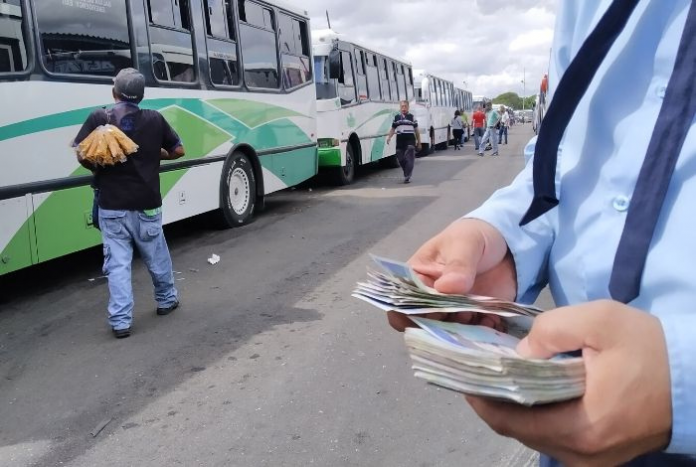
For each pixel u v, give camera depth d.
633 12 0.82
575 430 0.58
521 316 0.82
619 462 0.58
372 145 16.08
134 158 4.70
